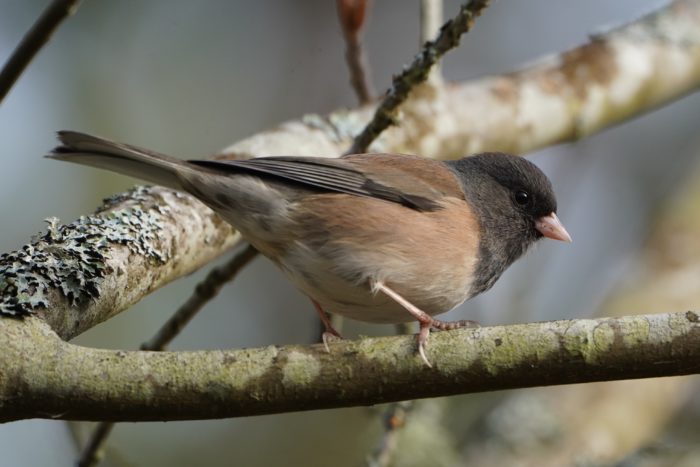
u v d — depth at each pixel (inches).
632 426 450.6
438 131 396.2
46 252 228.8
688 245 513.0
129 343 501.0
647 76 444.8
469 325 279.3
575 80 432.1
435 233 290.0
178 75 558.9
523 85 423.2
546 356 210.8
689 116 600.4
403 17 643.5
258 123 566.3
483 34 638.5
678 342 207.2
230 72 572.4
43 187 506.3
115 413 201.8
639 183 584.1
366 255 279.6
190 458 478.9
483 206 326.3
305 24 596.4
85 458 337.7
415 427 415.2
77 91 532.7
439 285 290.8
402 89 306.2
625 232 567.8
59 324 217.0
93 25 548.7
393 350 214.1
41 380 196.9
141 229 265.0
